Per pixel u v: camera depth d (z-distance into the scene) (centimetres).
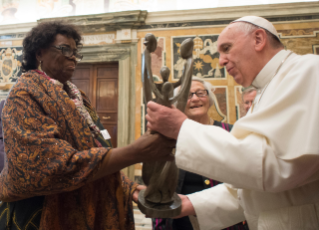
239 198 83
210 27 395
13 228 70
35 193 60
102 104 422
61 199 72
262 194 72
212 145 58
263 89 77
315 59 64
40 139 60
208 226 91
